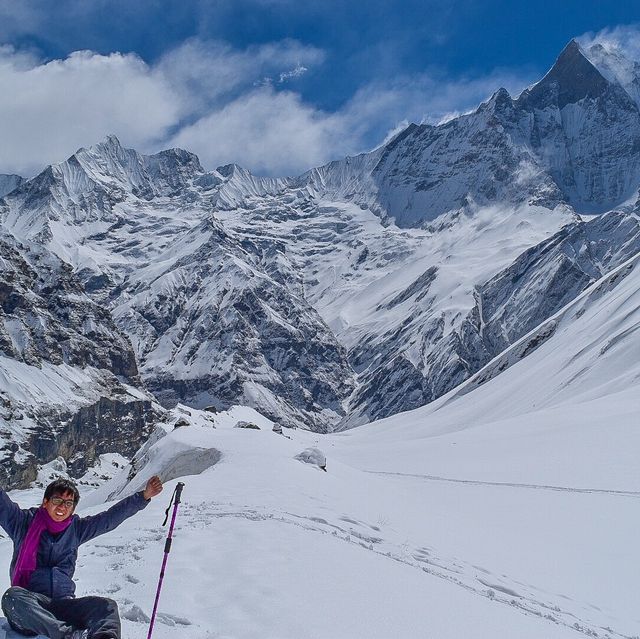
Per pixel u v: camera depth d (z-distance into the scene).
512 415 142.00
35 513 8.31
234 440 44.16
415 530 27.83
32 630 7.58
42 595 7.96
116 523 8.43
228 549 14.54
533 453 66.12
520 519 39.50
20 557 8.12
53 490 8.21
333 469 42.81
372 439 182.50
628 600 25.52
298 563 13.82
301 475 34.31
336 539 18.64
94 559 13.69
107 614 7.62
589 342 153.12
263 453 39.31
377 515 28.30
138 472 47.84
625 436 65.88
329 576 13.23
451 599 14.41
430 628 11.34
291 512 22.94
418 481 56.53
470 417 160.12
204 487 27.62
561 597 23.38
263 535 16.42
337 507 26.86
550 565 28.56
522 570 26.33
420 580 15.57
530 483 52.69
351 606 11.53
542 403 135.88
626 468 54.59
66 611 7.87
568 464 58.53
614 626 21.38
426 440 112.12
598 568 29.64
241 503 23.64
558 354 165.12
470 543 28.86
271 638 9.43
